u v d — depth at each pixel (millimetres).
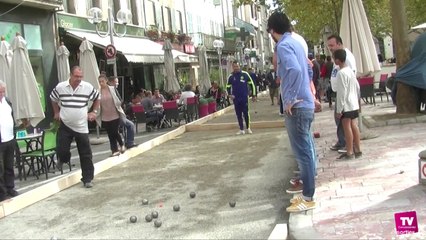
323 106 20000
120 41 23312
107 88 11242
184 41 34625
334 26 31234
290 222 5617
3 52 12047
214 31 48281
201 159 10906
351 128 8492
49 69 19172
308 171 6008
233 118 20594
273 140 12898
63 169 11438
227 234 5836
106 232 6277
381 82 19078
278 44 6004
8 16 17156
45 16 19109
